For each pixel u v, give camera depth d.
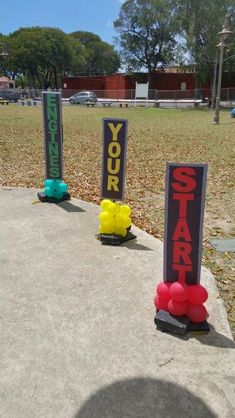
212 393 1.55
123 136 2.92
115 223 2.92
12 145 7.88
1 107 21.05
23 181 4.96
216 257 2.78
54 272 2.48
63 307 2.10
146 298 2.19
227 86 28.06
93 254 2.74
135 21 28.75
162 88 31.72
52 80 42.44
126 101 25.58
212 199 4.17
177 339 1.85
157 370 1.66
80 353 1.75
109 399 1.52
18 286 2.30
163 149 7.60
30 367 1.67
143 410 1.47
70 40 40.16
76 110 19.89
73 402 1.50
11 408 1.48
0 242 2.93
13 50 37.19
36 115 15.31
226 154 6.96
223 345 1.81
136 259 2.67
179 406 1.49
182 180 1.83
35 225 3.28
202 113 18.12
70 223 3.33
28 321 1.98
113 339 1.85
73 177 5.26
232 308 2.14
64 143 8.33
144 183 4.93
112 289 2.28
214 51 20.59
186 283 1.95
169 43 29.39
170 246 1.94
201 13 20.77
